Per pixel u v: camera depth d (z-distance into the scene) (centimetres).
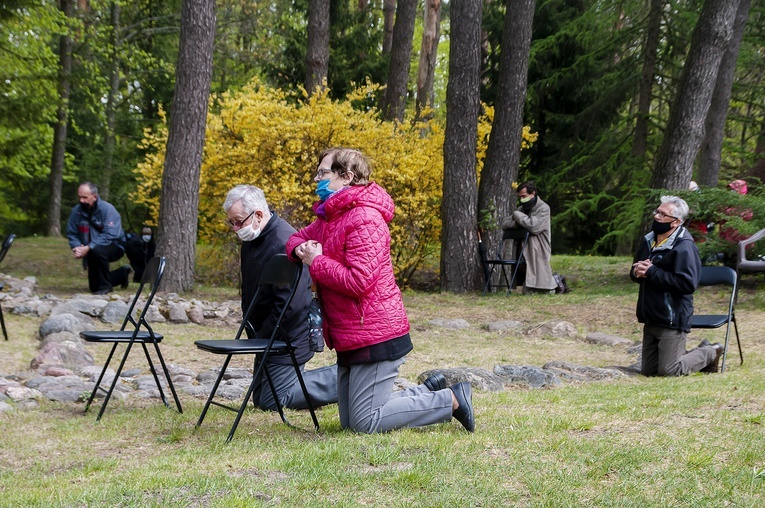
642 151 2392
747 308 1142
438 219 1550
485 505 318
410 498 324
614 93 2459
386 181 1496
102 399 582
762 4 2286
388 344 428
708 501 318
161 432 482
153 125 3088
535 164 2673
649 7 2495
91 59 2708
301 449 406
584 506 314
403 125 1556
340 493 332
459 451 396
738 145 2658
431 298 1350
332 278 411
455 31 1438
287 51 2797
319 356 818
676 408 504
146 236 1348
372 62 2759
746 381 626
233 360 795
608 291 1377
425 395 443
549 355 866
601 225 2427
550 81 2506
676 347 718
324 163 432
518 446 405
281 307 499
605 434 434
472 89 1441
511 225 1386
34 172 2619
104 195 2802
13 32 2261
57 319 859
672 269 707
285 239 507
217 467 377
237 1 2902
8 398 568
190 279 1268
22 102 1905
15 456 431
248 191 504
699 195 1255
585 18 2403
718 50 1406
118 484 353
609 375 715
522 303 1263
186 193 1255
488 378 638
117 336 518
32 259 1841
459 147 1448
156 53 3052
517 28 1488
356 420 436
